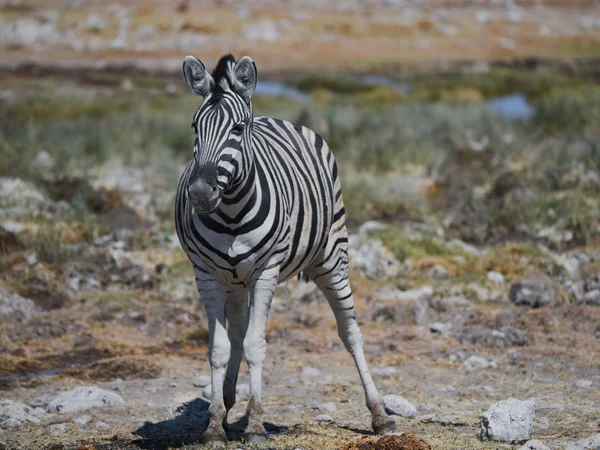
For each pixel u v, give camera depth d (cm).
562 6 17312
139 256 3575
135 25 13500
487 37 14300
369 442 1706
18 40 12394
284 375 2486
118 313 3009
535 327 2881
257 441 1727
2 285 3112
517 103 8712
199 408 2134
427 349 2725
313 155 2030
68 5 15150
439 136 5547
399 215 4288
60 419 2047
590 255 3616
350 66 11638
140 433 1942
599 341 2734
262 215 1695
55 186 4372
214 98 1675
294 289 3319
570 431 1892
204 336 2894
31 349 2692
